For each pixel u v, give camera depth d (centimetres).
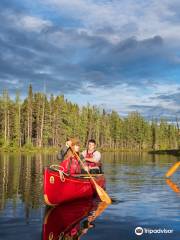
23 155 4766
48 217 856
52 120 8038
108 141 11006
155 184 1520
